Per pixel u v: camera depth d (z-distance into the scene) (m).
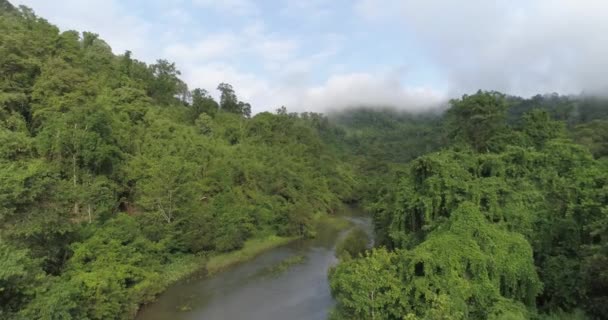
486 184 32.22
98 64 73.00
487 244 26.58
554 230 30.30
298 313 37.78
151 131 63.56
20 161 35.38
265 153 87.50
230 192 62.53
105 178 45.53
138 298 36.41
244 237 60.62
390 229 37.78
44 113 45.91
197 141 69.50
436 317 21.39
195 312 37.44
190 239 50.31
